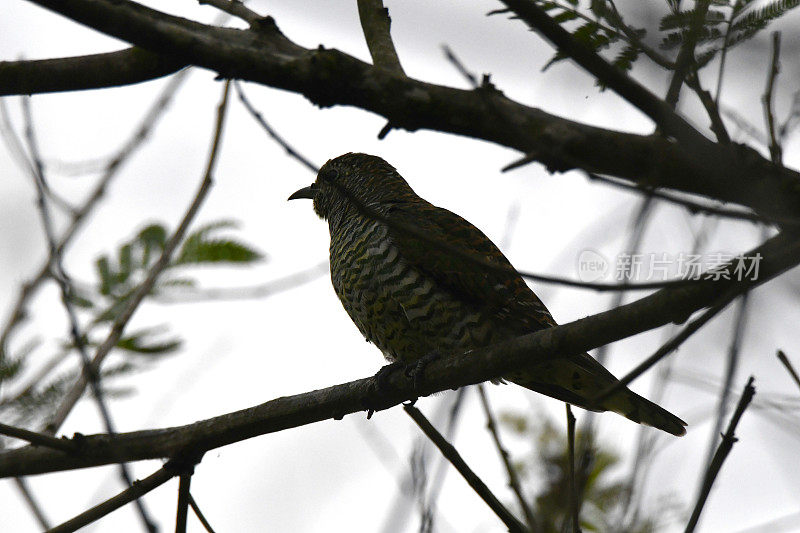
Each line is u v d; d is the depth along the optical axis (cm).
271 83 693
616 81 628
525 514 798
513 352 871
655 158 673
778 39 683
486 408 859
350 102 696
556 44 619
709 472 715
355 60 690
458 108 687
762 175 649
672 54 709
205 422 940
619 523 777
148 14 695
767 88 677
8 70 764
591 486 994
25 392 945
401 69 793
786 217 637
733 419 711
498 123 685
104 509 876
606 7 705
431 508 766
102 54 762
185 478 911
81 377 927
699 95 701
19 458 917
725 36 689
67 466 913
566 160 623
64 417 902
